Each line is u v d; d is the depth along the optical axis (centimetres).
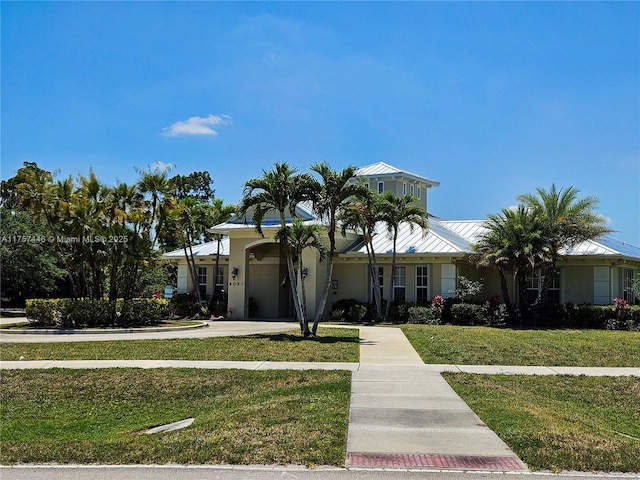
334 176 1991
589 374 1352
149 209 2625
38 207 2620
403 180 3928
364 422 898
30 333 2202
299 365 1438
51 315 2414
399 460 724
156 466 712
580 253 2647
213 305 3089
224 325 2623
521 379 1284
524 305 2566
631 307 2467
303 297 2056
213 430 862
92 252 2461
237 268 3016
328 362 1486
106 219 2534
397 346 1781
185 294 3175
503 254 2488
